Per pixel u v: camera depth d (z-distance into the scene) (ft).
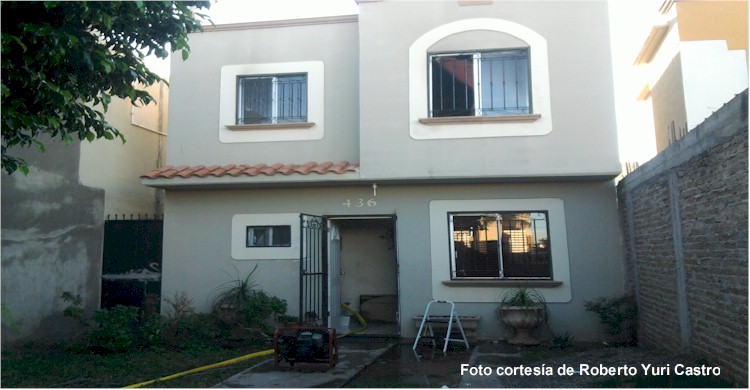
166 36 23.15
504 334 30.53
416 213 31.89
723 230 18.58
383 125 30.42
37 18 19.76
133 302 34.27
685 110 33.76
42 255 30.76
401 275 31.60
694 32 34.50
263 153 33.47
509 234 31.40
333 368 23.73
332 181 30.96
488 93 30.32
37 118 19.89
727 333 18.60
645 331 27.50
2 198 28.78
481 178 30.01
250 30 34.58
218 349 28.68
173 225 33.81
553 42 29.89
